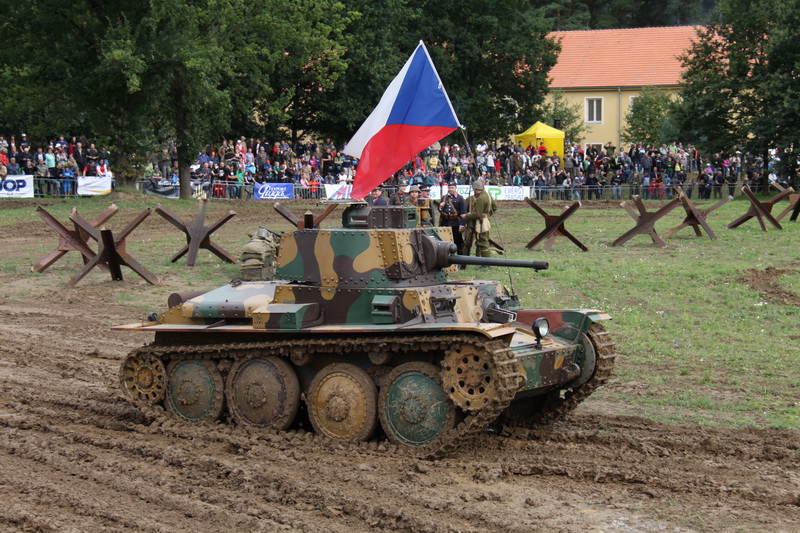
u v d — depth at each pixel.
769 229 28.23
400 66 49.75
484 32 52.69
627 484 9.01
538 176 43.53
